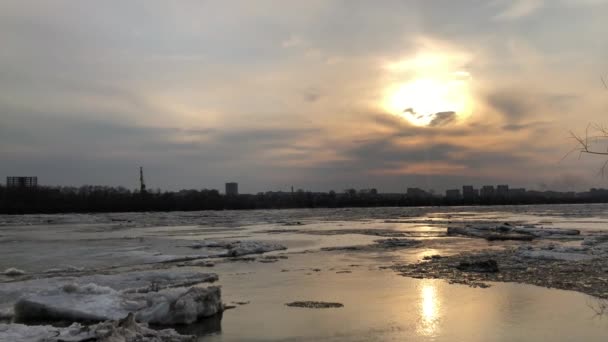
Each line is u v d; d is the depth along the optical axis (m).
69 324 14.16
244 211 177.88
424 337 12.61
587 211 135.50
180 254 33.25
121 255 32.66
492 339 12.35
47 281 20.84
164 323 14.07
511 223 73.94
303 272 24.41
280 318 14.75
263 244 38.22
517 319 14.27
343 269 25.39
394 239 43.19
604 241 37.28
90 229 70.50
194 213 156.38
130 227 76.19
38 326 13.00
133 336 12.23
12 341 11.51
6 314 15.24
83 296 16.16
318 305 16.50
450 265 26.03
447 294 18.06
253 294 18.58
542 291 18.39
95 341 11.66
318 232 59.09
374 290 19.09
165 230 66.88
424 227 67.50
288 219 104.06
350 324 13.95
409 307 16.00
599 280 20.45
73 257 31.98
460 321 14.12
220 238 50.34
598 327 13.35
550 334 12.73
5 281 22.67
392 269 25.02
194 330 13.48
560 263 25.59
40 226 81.00
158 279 21.50
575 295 17.59
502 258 28.34
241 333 13.16
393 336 12.73
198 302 14.71
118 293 16.95
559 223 72.88
